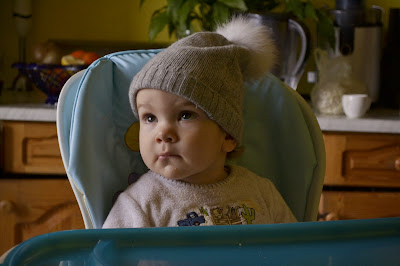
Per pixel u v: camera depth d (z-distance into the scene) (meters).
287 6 1.85
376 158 1.74
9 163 1.72
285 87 1.16
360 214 1.76
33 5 2.18
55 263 0.60
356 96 1.73
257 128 1.17
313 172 1.13
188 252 0.64
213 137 1.00
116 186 1.08
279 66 1.85
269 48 1.10
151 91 0.97
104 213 1.03
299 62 1.84
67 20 2.19
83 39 2.20
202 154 0.98
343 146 1.73
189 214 1.01
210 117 0.98
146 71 0.98
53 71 1.73
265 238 0.68
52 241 0.63
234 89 1.03
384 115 1.82
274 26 1.82
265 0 1.98
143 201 1.01
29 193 1.73
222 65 1.01
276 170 1.17
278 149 1.16
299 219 1.14
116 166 1.08
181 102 0.96
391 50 2.04
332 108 1.80
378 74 1.98
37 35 2.20
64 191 1.73
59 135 0.99
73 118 0.99
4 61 2.20
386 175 1.75
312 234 0.70
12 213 1.73
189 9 1.82
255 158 1.17
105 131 1.06
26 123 1.71
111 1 2.19
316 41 2.01
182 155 0.97
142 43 2.17
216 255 0.63
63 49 2.16
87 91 1.01
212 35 1.08
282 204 1.12
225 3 1.79
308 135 1.13
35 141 1.72
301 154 1.12
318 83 1.87
